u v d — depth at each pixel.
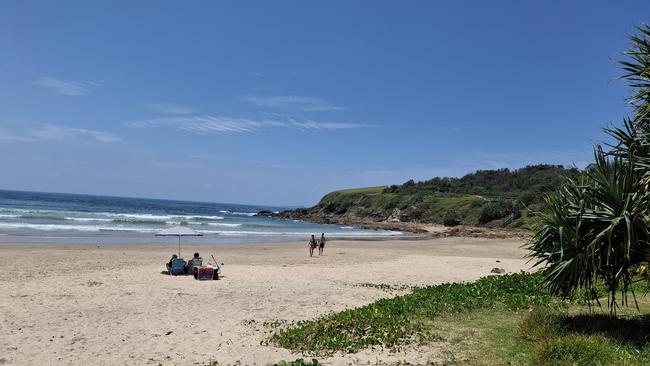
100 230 43.94
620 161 8.01
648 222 7.40
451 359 7.75
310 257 28.42
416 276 20.47
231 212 128.75
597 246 7.67
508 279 15.12
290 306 13.57
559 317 9.20
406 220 94.31
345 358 8.20
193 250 30.75
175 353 9.27
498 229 67.75
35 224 46.12
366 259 27.62
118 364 8.67
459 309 11.05
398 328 9.41
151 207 117.94
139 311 12.71
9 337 10.18
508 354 7.83
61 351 9.37
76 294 14.63
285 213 119.88
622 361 6.56
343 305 13.83
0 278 16.88
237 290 15.95
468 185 111.88
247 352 9.22
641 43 8.09
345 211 116.62
